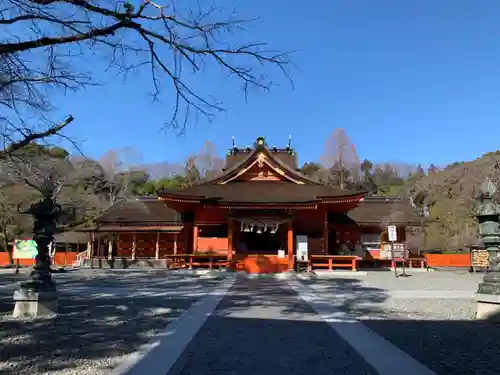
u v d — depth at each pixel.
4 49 7.53
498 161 65.94
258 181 32.62
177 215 37.53
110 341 7.86
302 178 31.89
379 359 6.73
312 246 29.09
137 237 37.78
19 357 6.66
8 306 12.27
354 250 34.03
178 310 11.71
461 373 6.01
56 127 9.66
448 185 69.31
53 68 8.56
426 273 29.56
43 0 7.41
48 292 10.82
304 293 16.08
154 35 7.96
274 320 10.19
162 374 5.89
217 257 28.48
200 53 8.20
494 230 10.50
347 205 29.06
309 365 6.39
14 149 9.34
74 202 39.31
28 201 41.78
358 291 16.91
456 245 52.94
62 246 51.00
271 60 8.45
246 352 7.13
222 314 11.05
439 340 8.05
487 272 10.79
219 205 26.56
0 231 44.94
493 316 10.17
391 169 111.94
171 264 29.91
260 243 34.12
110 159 72.69
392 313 11.34
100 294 15.74
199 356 6.87
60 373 5.88
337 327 9.32
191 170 79.00
